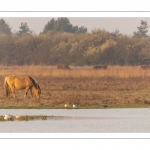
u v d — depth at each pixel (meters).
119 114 111.75
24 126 92.88
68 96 146.38
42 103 132.62
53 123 96.56
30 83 144.25
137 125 95.25
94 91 168.50
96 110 119.62
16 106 126.81
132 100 139.62
